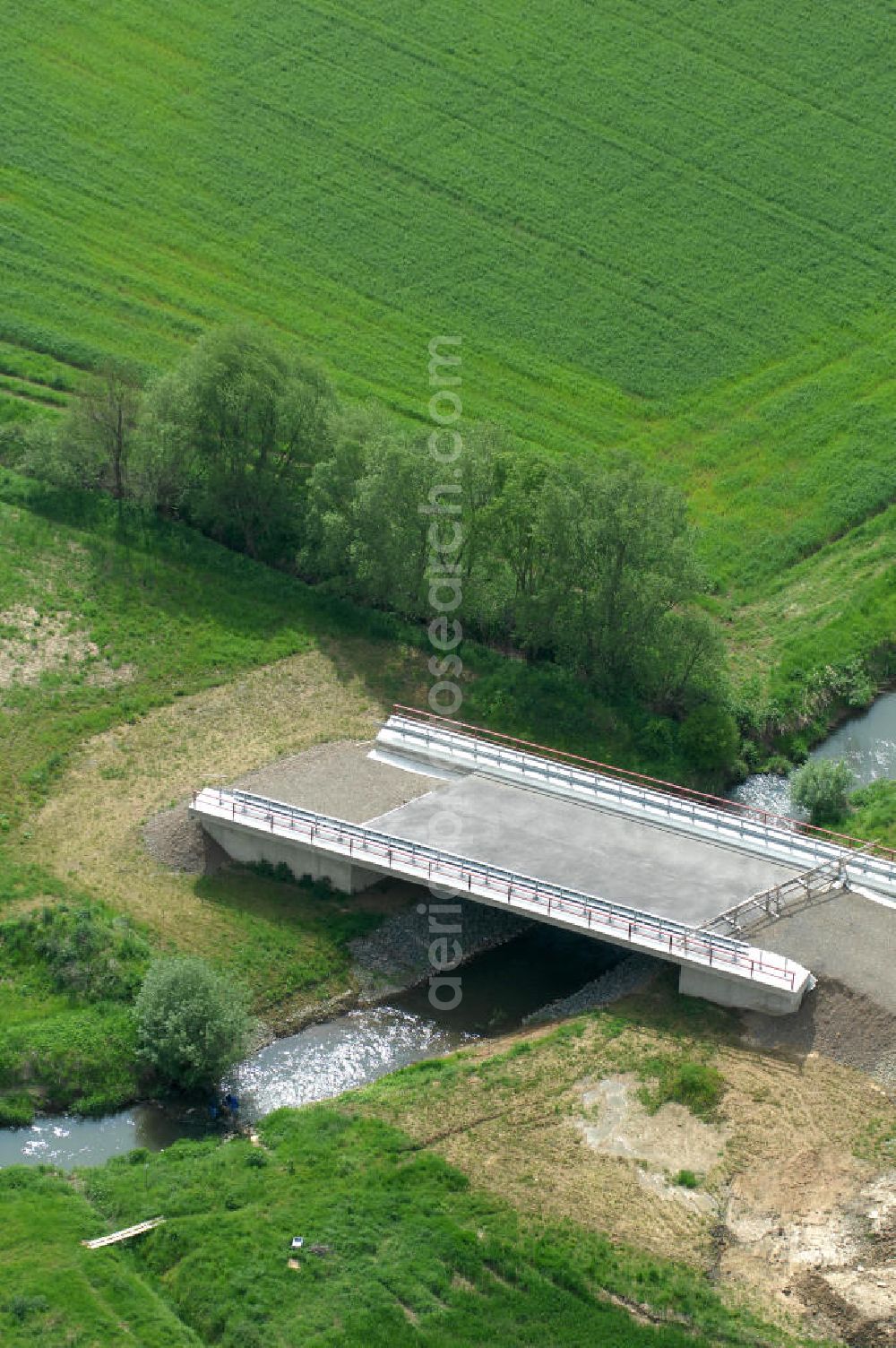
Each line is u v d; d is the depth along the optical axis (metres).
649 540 110.56
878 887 96.00
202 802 100.75
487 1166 82.94
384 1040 92.31
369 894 99.50
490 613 115.75
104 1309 75.81
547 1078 87.62
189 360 122.50
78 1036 88.44
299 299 145.75
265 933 96.50
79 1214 80.25
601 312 146.12
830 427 138.25
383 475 113.50
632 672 113.62
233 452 121.38
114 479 124.44
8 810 102.62
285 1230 79.50
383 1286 77.12
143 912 96.88
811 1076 87.38
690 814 100.62
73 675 112.19
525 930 99.06
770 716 114.25
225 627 116.81
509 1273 78.00
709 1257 79.12
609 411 139.00
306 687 113.31
